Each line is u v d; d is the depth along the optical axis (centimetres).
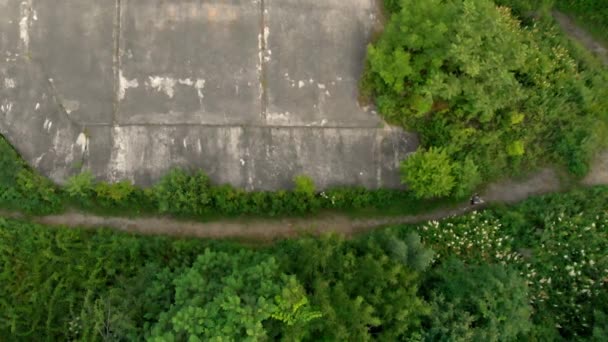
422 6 1172
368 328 947
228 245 1202
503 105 1215
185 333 878
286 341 884
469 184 1216
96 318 1023
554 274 1202
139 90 1256
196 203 1201
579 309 1165
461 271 1108
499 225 1234
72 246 1184
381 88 1251
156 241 1191
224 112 1264
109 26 1266
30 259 1173
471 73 1119
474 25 1148
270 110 1272
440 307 1041
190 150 1251
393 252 1084
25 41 1258
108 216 1240
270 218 1256
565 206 1241
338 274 1034
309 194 1213
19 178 1197
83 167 1237
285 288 902
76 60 1259
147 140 1246
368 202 1260
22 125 1243
